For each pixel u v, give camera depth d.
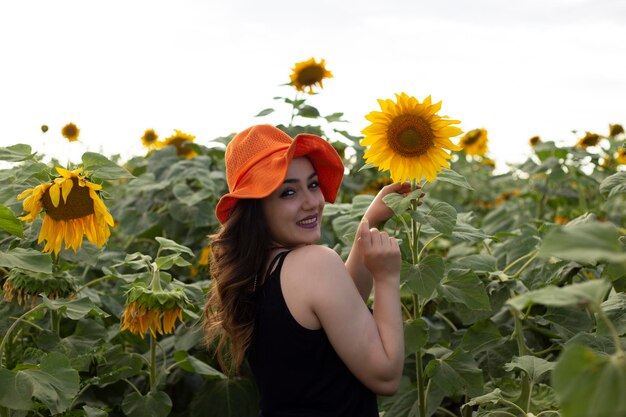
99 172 2.48
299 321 1.80
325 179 2.05
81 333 2.78
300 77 4.14
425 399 2.58
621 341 2.26
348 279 1.81
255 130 2.04
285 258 1.86
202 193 3.96
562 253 1.15
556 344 2.77
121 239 4.64
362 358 1.77
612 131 4.61
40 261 2.23
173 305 2.34
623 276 2.35
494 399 2.18
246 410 2.86
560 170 4.16
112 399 2.95
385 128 2.04
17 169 2.70
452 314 3.36
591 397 1.10
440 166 2.05
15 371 2.10
